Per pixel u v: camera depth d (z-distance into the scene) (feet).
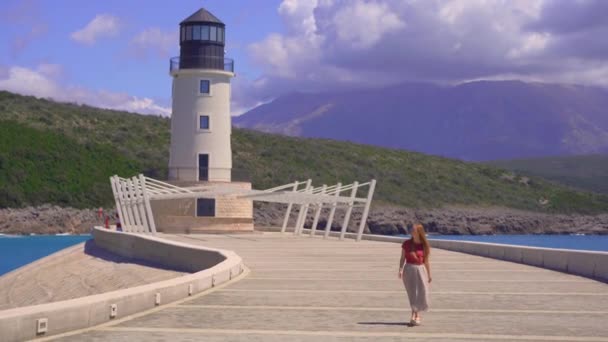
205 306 51.72
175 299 54.29
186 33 169.68
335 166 337.72
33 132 284.61
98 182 262.47
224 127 170.81
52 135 287.28
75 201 247.50
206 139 168.66
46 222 232.12
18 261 152.56
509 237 285.64
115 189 153.58
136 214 146.00
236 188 153.89
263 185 293.02
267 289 61.46
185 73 168.66
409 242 45.60
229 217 163.94
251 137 348.79
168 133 333.62
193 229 159.84
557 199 355.15
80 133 302.86
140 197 143.33
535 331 42.83
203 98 168.96
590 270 73.20
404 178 340.59
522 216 321.93
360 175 331.98
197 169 168.35
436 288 63.41
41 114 312.71
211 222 161.48
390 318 47.34
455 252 110.63
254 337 40.78
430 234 295.07
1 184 241.96
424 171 360.07
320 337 40.93
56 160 268.00
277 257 96.78
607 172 567.18
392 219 288.51
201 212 163.22
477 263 89.56
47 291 110.63
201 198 162.61
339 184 151.12
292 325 44.60
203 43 168.86
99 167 273.54
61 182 254.68
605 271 70.23
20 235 222.28
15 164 255.50
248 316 47.67
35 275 123.34
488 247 100.48
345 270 79.25
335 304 53.26
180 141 169.48
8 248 177.37
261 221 250.57
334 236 158.61
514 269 81.41
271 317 47.39
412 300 44.88
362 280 69.21
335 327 44.04
